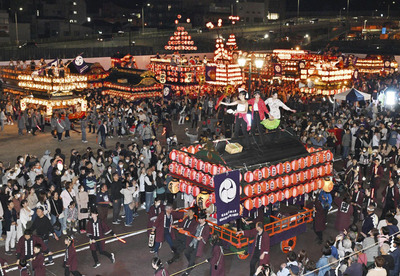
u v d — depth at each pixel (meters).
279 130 16.16
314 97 38.38
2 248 14.72
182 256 14.37
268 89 42.34
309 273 10.41
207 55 58.16
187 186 14.23
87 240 15.31
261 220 14.45
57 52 49.19
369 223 13.89
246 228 14.12
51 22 99.06
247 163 13.84
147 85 39.34
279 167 13.94
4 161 23.73
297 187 14.62
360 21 107.12
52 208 14.73
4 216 14.02
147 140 25.56
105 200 15.76
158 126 32.06
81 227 15.64
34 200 14.94
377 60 53.47
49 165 18.95
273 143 15.52
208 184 13.48
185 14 133.12
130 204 16.34
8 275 13.06
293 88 43.38
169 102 34.75
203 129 28.33
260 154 14.56
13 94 36.56
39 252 11.54
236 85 44.12
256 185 13.35
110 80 41.44
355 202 15.96
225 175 12.26
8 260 13.91
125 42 78.19
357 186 16.06
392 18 108.31
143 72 39.75
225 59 44.34
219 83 43.88
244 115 14.59
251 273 12.68
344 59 41.22
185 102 34.69
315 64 40.69
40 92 33.66
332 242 11.59
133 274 13.18
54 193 14.80
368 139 23.16
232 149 13.96
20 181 16.98
